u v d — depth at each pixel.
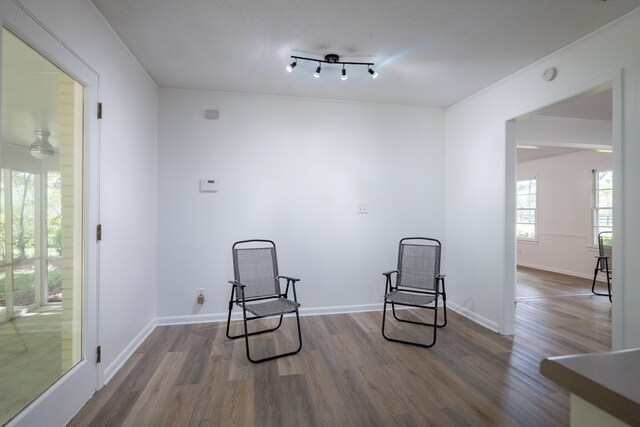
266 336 2.87
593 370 0.55
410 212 3.71
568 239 5.97
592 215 5.59
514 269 2.96
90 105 1.87
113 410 1.77
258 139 3.33
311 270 3.46
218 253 3.24
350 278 3.55
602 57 2.10
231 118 3.27
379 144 3.62
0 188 1.47
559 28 2.12
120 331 2.29
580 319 3.42
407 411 1.79
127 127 2.41
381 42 2.33
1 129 1.33
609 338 2.87
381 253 3.63
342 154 3.53
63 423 1.61
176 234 3.16
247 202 3.30
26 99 1.49
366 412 1.78
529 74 2.68
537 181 6.59
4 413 1.36
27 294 1.65
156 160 3.12
